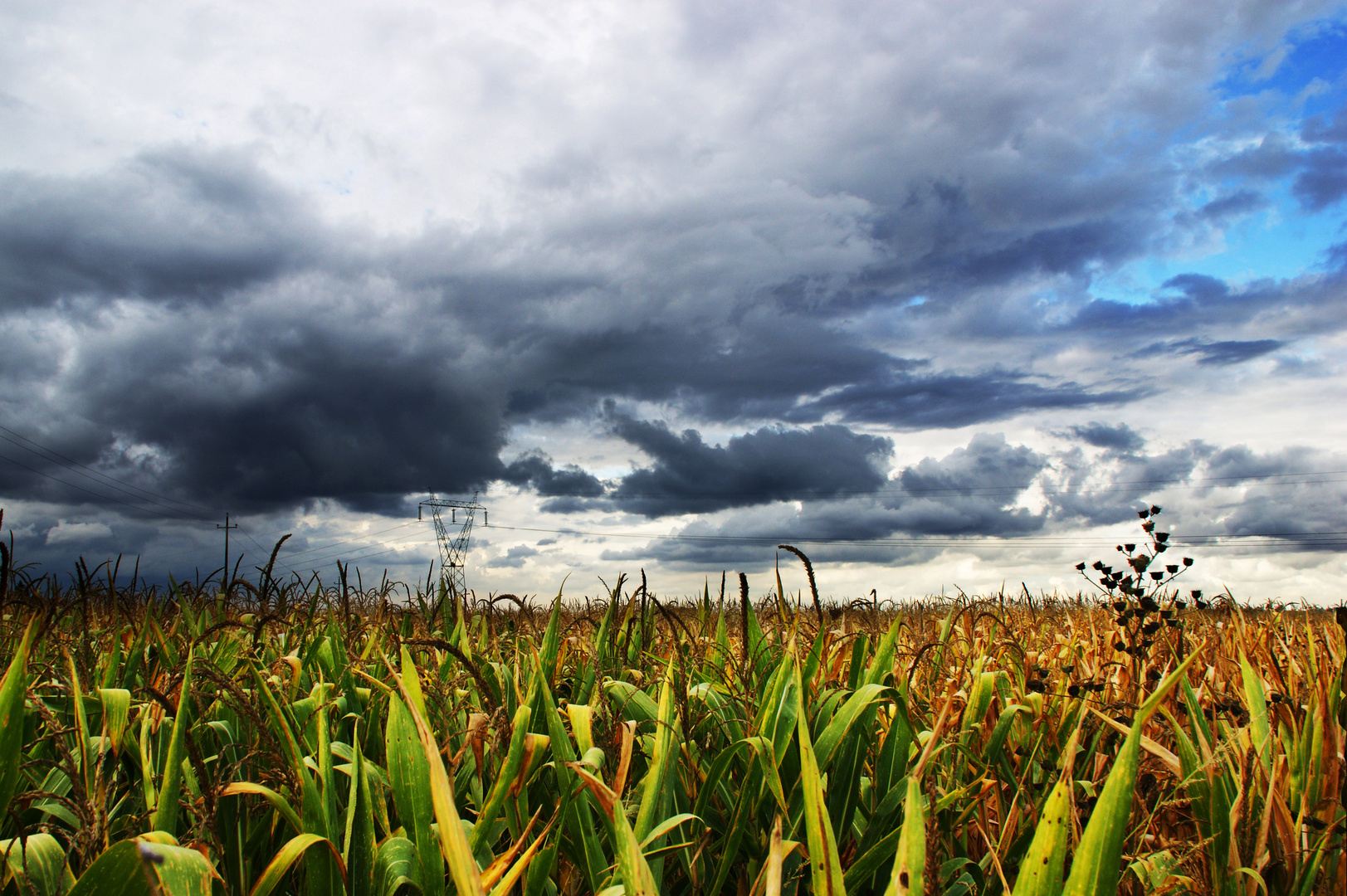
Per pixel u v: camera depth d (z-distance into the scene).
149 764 2.26
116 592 4.08
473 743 2.53
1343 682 3.00
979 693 2.95
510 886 1.78
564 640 4.04
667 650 4.59
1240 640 4.20
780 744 2.44
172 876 1.38
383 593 5.22
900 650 4.19
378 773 2.63
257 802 2.54
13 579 3.37
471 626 5.40
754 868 2.46
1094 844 1.45
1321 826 2.33
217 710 3.06
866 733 2.71
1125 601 3.87
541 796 2.70
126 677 3.45
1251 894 2.28
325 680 3.76
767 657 3.57
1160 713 3.40
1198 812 2.57
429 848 2.03
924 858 1.45
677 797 2.61
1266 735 2.69
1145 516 3.88
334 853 1.83
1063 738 3.40
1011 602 7.56
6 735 1.85
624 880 1.62
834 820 2.54
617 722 2.62
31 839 1.95
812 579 2.96
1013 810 2.55
